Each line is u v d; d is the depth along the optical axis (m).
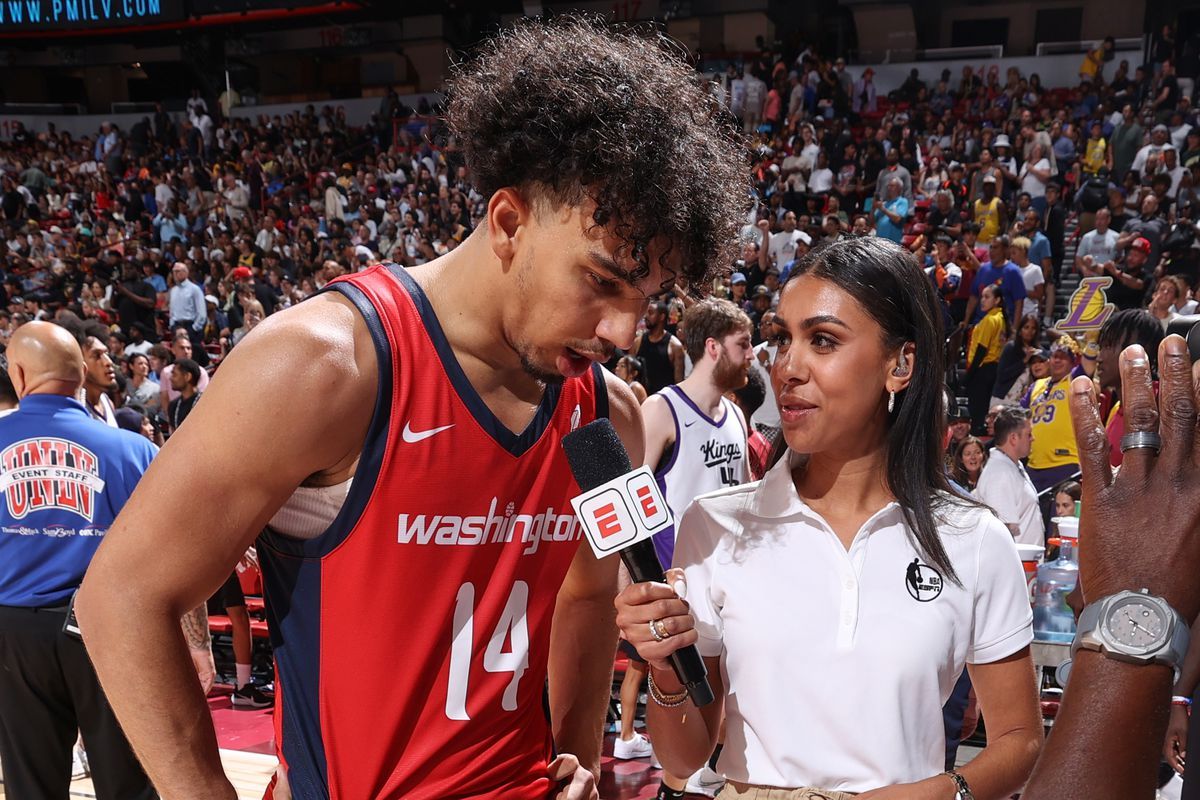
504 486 1.15
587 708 1.48
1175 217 9.73
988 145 12.79
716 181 1.06
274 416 1.00
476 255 1.10
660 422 3.63
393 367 1.06
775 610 1.30
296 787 1.17
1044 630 3.11
